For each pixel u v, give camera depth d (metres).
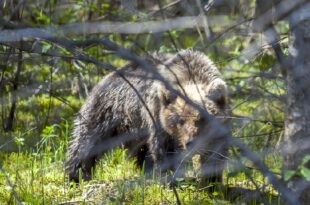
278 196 10.31
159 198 11.20
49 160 13.22
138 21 12.56
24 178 12.39
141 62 6.38
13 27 7.62
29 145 14.89
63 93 18.19
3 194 11.34
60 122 16.62
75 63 17.06
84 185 12.26
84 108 13.89
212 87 11.82
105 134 13.74
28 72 17.27
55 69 17.62
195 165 12.91
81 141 13.62
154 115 12.77
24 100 17.73
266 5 9.22
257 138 14.02
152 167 13.53
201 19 13.05
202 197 11.41
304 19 8.27
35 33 6.84
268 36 9.23
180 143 12.38
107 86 13.77
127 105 13.41
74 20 18.28
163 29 7.50
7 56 14.07
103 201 10.46
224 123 11.73
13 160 13.81
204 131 11.70
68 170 13.41
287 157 8.77
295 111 8.61
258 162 6.74
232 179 12.23
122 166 13.54
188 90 12.31
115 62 20.70
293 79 8.59
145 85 13.09
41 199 11.14
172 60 12.95
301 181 8.52
